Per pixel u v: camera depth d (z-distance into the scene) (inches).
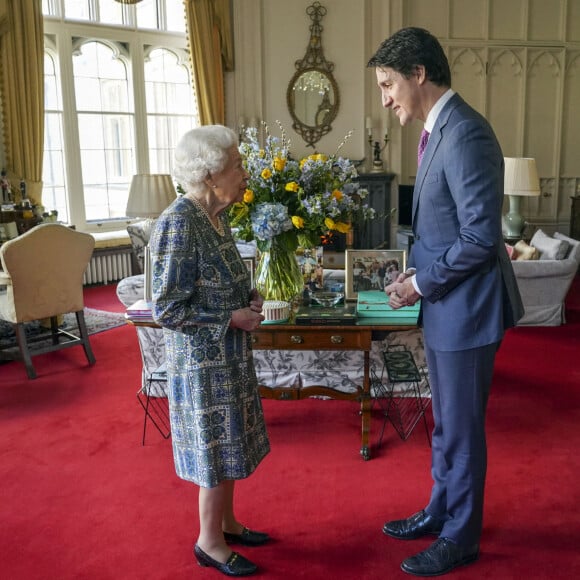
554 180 384.2
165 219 79.4
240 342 85.7
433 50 81.4
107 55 327.0
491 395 160.9
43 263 179.0
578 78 376.2
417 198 86.4
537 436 136.4
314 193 118.3
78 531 103.5
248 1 352.2
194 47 334.0
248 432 87.5
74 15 313.9
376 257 133.0
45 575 92.3
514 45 368.2
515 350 199.6
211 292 81.9
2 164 289.9
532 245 244.4
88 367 190.2
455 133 79.7
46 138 311.3
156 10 342.6
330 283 140.6
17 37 278.1
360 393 129.5
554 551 95.7
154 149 351.9
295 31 358.0
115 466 126.3
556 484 115.8
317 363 156.0
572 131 381.7
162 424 146.9
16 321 178.1
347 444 133.7
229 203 83.8
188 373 83.2
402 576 90.4
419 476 119.7
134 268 327.3
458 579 89.2
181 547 98.6
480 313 82.4
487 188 77.7
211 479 84.4
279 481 118.3
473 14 365.1
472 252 77.9
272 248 119.3
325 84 362.3
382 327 119.5
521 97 374.3
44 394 167.9
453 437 86.9
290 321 121.3
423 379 155.3
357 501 110.9
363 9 356.5
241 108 361.4
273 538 100.3
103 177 333.7
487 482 116.9
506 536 99.7
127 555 96.7
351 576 90.8
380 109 366.0
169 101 353.7
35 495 115.3
